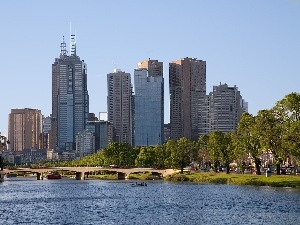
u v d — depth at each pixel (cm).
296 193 19662
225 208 16025
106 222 13562
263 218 13312
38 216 15400
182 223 12900
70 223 13575
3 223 13800
